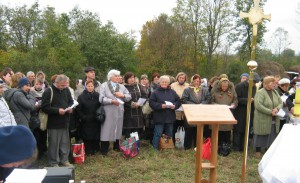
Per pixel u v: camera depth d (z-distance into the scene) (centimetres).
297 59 2367
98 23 3164
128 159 570
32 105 461
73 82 2216
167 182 465
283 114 573
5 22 2845
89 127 565
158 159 573
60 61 2297
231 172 519
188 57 2688
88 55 2695
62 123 502
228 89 628
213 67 2558
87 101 561
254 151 652
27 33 2895
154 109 620
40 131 552
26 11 2891
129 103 614
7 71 542
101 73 2606
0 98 386
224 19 2453
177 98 630
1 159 150
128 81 636
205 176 494
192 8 2569
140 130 685
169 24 2759
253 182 480
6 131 155
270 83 593
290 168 242
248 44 2286
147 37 2933
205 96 635
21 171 168
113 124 575
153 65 2700
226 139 649
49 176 237
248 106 372
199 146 322
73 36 3080
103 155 589
